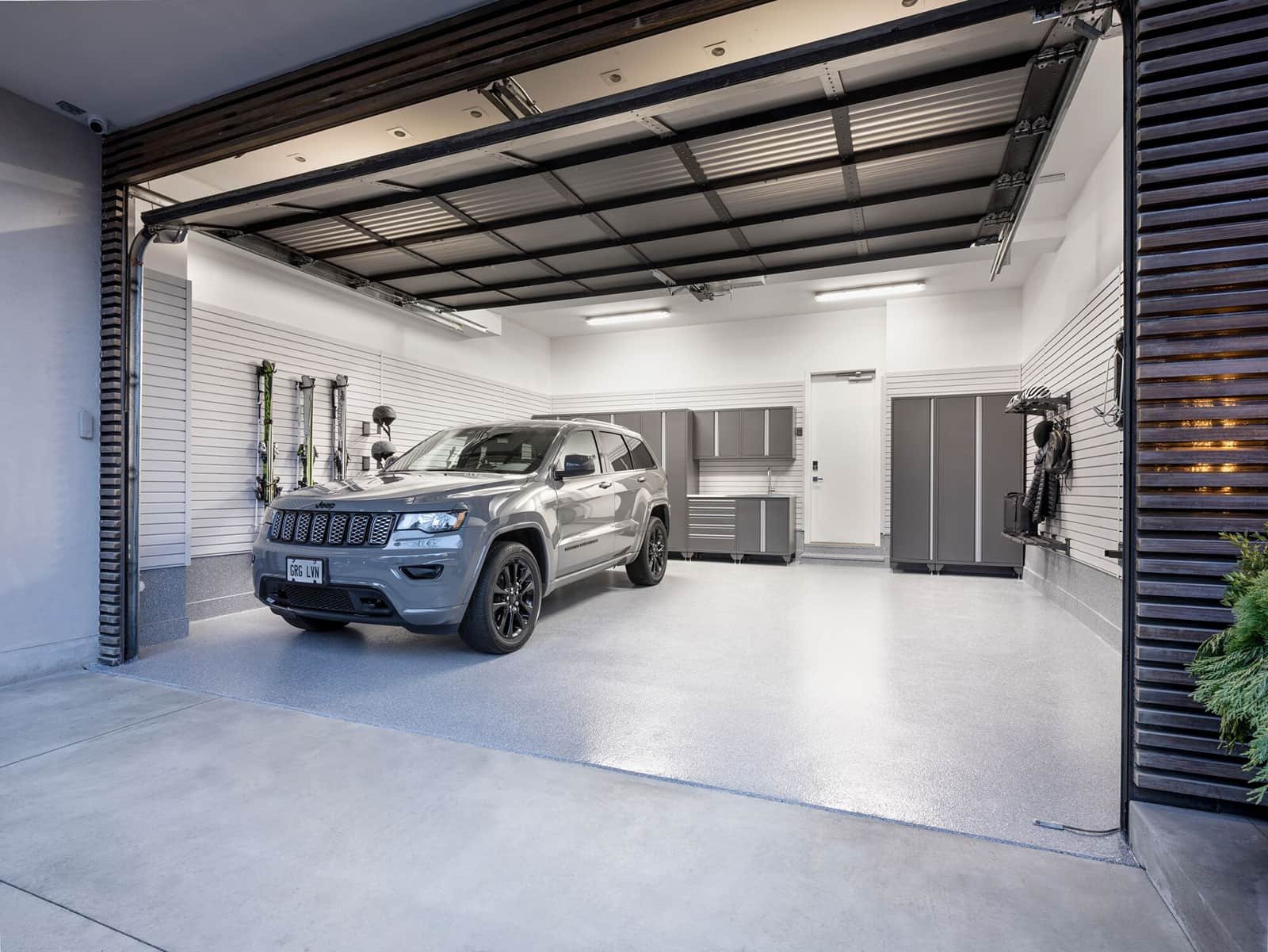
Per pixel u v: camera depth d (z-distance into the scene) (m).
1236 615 1.44
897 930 1.37
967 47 2.43
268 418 4.89
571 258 4.66
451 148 2.74
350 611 3.36
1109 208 4.18
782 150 3.18
